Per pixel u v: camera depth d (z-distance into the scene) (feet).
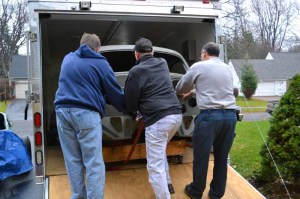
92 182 11.18
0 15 122.42
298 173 18.11
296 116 18.03
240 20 114.32
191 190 12.92
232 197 13.34
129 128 14.49
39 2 12.84
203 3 14.56
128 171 14.89
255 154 25.50
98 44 11.98
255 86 111.86
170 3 14.10
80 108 11.10
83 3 12.98
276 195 18.31
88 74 11.35
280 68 146.10
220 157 13.00
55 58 21.63
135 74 11.85
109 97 11.91
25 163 23.82
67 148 11.60
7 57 123.85
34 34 12.80
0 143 23.17
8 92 118.73
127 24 16.87
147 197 12.88
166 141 12.07
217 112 12.32
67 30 18.04
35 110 13.02
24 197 20.07
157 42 20.42
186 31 17.51
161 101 11.83
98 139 11.34
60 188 13.08
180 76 15.66
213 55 13.00
